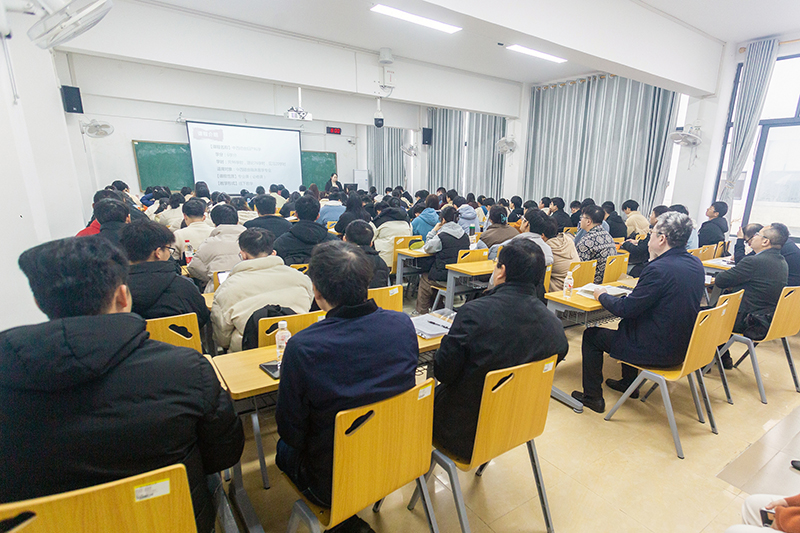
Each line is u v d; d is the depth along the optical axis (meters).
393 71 5.59
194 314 1.59
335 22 4.45
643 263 3.99
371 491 1.05
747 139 4.81
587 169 6.66
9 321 1.86
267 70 4.70
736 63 4.88
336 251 1.02
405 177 11.01
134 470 0.75
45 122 3.56
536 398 1.32
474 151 8.91
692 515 1.52
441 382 1.33
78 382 0.65
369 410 0.96
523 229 2.92
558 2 3.24
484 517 1.50
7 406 0.65
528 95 7.20
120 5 3.89
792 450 1.91
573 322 2.55
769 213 4.96
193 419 0.81
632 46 3.81
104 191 3.84
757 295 2.43
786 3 3.71
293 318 1.65
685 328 1.88
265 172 9.78
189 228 3.07
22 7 1.70
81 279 0.71
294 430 1.01
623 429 2.06
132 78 6.32
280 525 1.43
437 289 3.75
